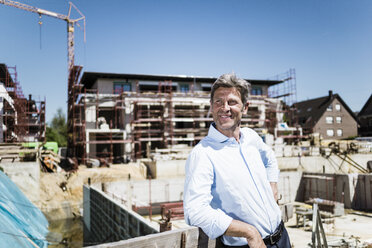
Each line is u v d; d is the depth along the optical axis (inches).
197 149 64.2
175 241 77.7
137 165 1130.0
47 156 986.1
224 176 61.8
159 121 1360.7
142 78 1438.2
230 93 62.9
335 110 2010.3
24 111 1314.0
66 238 612.4
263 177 67.8
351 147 1304.1
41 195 838.5
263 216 64.7
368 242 407.5
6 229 362.9
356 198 774.5
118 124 1380.4
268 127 1550.2
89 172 995.3
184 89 1550.2
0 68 1117.1
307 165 1154.0
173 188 807.1
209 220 55.7
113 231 492.4
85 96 1279.5
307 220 597.9
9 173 792.9
